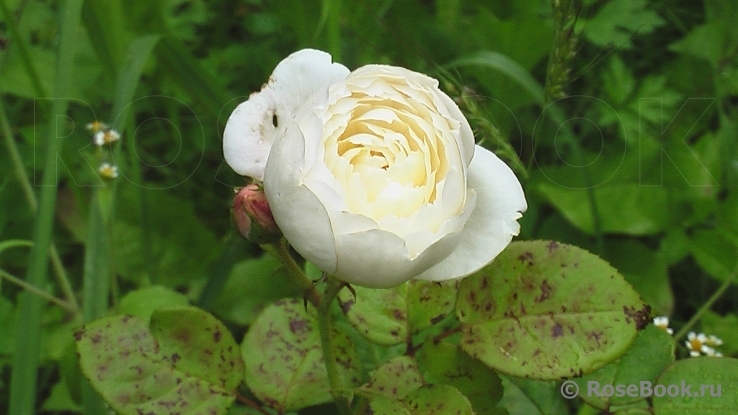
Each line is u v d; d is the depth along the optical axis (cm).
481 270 53
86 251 63
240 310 70
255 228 49
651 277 70
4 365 70
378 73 48
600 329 51
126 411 52
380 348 59
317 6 73
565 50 62
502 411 54
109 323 53
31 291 58
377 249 46
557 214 76
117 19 71
